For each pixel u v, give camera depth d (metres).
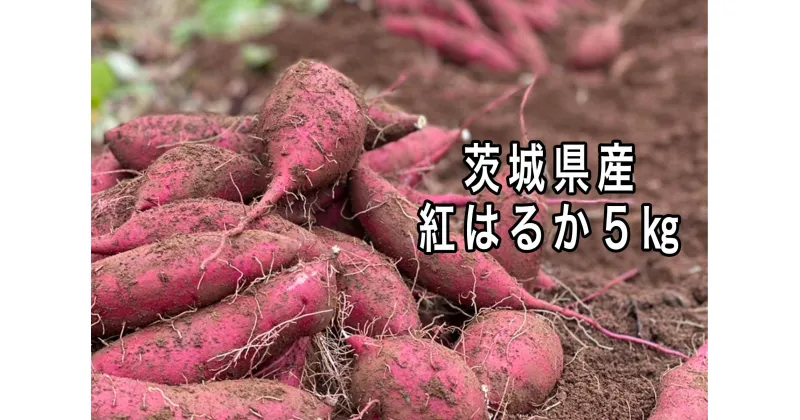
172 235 1.04
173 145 1.14
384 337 1.06
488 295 1.11
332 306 1.03
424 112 1.89
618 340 1.20
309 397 1.01
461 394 1.01
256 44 2.19
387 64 2.09
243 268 1.02
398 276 1.10
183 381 1.01
